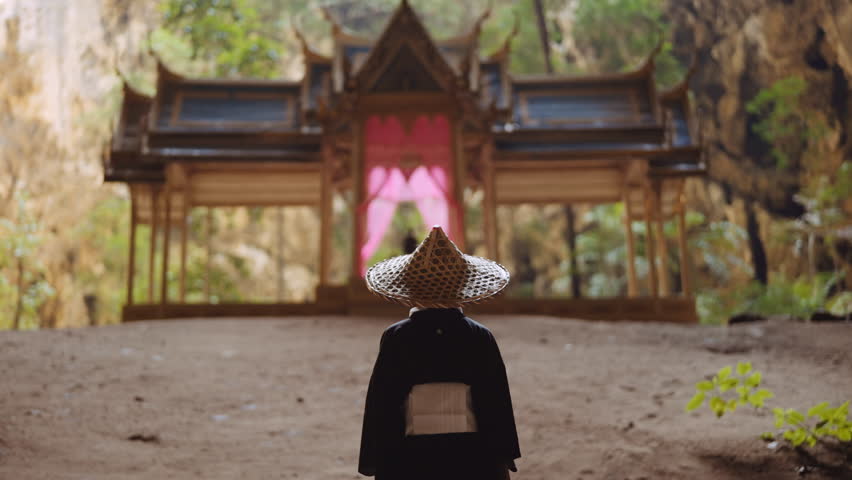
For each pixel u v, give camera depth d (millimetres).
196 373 7648
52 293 28859
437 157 16922
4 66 32688
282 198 19000
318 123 17250
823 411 4621
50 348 8555
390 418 2383
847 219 26031
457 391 2389
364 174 15258
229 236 34188
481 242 35312
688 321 15359
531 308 14625
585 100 18000
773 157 31219
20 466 4562
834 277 24266
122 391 6730
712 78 33125
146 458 4949
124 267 31500
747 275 30125
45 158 33031
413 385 2402
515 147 17125
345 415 6215
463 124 16531
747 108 29781
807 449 4852
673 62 33094
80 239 31719
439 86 15266
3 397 6191
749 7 30172
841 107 28109
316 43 42188
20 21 33469
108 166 17172
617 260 28531
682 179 17953
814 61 28781
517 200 19312
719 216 32312
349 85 15180
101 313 30781
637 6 33000
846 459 4699
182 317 14516
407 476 2291
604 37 34781
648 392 6793
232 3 30719
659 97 18688
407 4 15203
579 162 18031
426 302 2514
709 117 33062
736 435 5242
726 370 4992
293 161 17234
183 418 6000
